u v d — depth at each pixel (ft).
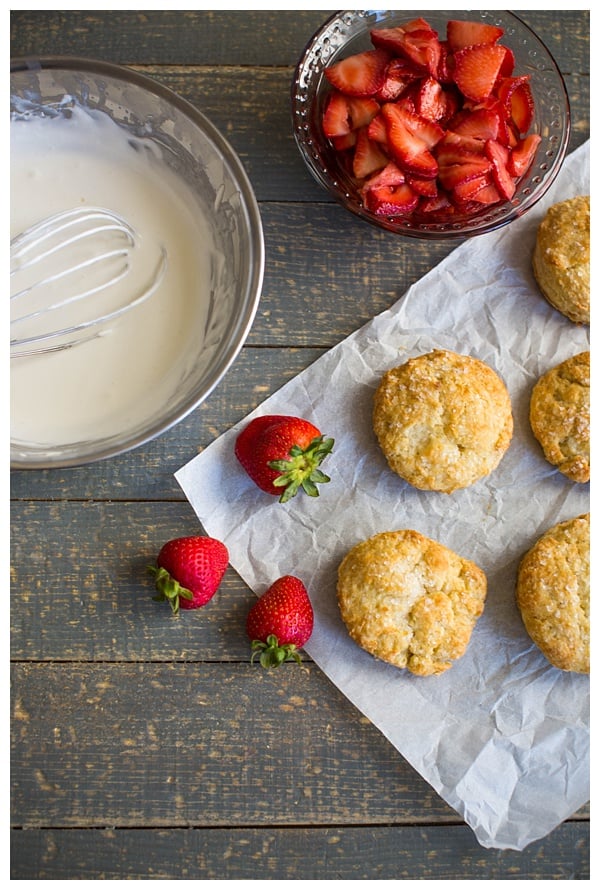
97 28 2.11
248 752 2.02
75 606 2.03
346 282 2.10
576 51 2.15
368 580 1.97
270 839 2.01
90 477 2.05
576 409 2.03
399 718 2.00
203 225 2.06
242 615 2.03
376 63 1.94
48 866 1.99
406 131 1.93
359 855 2.01
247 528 2.04
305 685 2.03
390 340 2.08
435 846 2.02
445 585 1.99
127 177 2.07
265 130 2.11
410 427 2.00
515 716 2.01
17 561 2.03
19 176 2.05
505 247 2.11
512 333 2.10
